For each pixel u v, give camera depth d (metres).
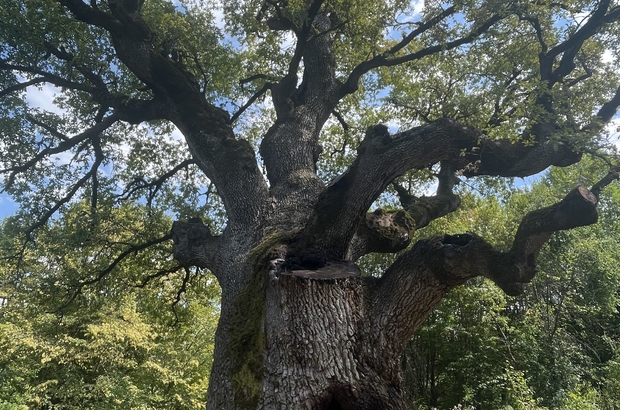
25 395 11.48
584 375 12.06
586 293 13.58
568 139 4.77
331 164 11.06
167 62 6.86
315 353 3.64
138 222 8.77
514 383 9.45
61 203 8.06
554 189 14.69
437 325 11.70
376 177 4.51
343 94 7.89
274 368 3.65
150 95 8.00
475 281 11.63
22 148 7.54
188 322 11.36
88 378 13.09
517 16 6.89
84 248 8.12
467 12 6.80
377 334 3.97
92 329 12.41
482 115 7.11
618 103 5.80
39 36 6.73
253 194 5.82
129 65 6.73
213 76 9.17
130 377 13.59
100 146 8.68
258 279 4.47
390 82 9.91
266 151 6.80
